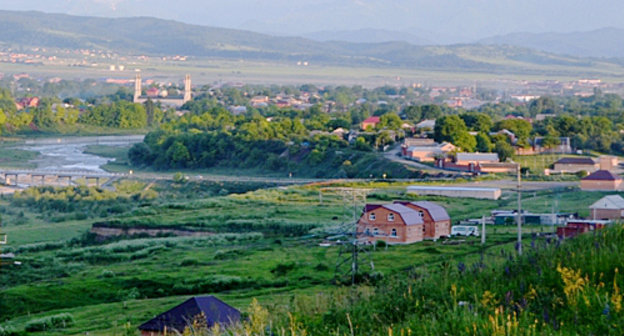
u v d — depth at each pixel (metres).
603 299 23.69
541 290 25.56
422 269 33.50
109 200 192.75
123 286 91.56
